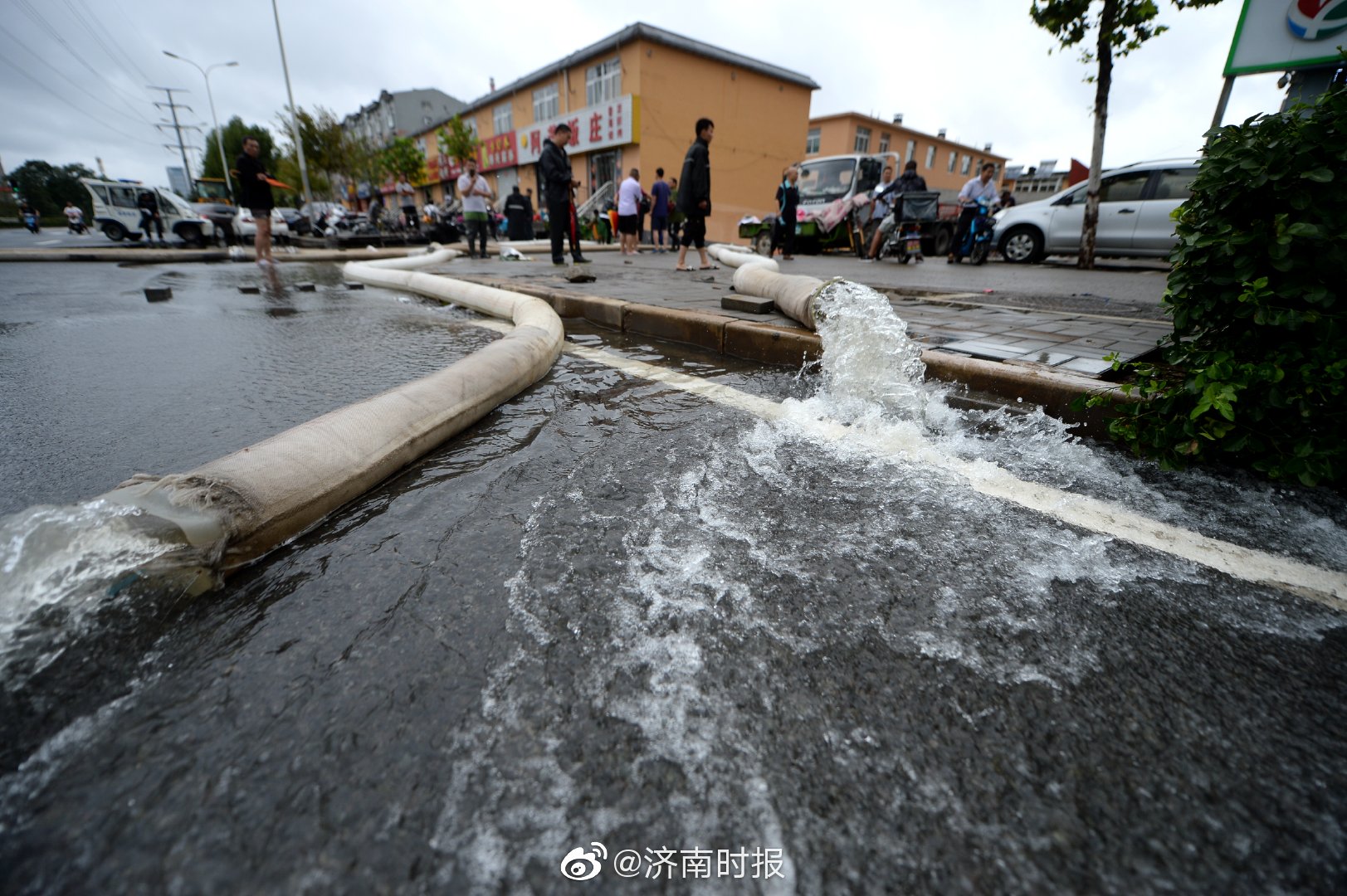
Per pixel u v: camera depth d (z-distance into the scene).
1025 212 11.49
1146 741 1.03
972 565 1.53
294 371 3.41
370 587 1.45
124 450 2.25
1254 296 1.75
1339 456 1.73
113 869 0.82
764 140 26.38
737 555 1.57
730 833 0.88
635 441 2.36
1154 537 1.65
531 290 5.63
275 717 1.07
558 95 26.97
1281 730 1.05
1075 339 3.49
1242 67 6.62
